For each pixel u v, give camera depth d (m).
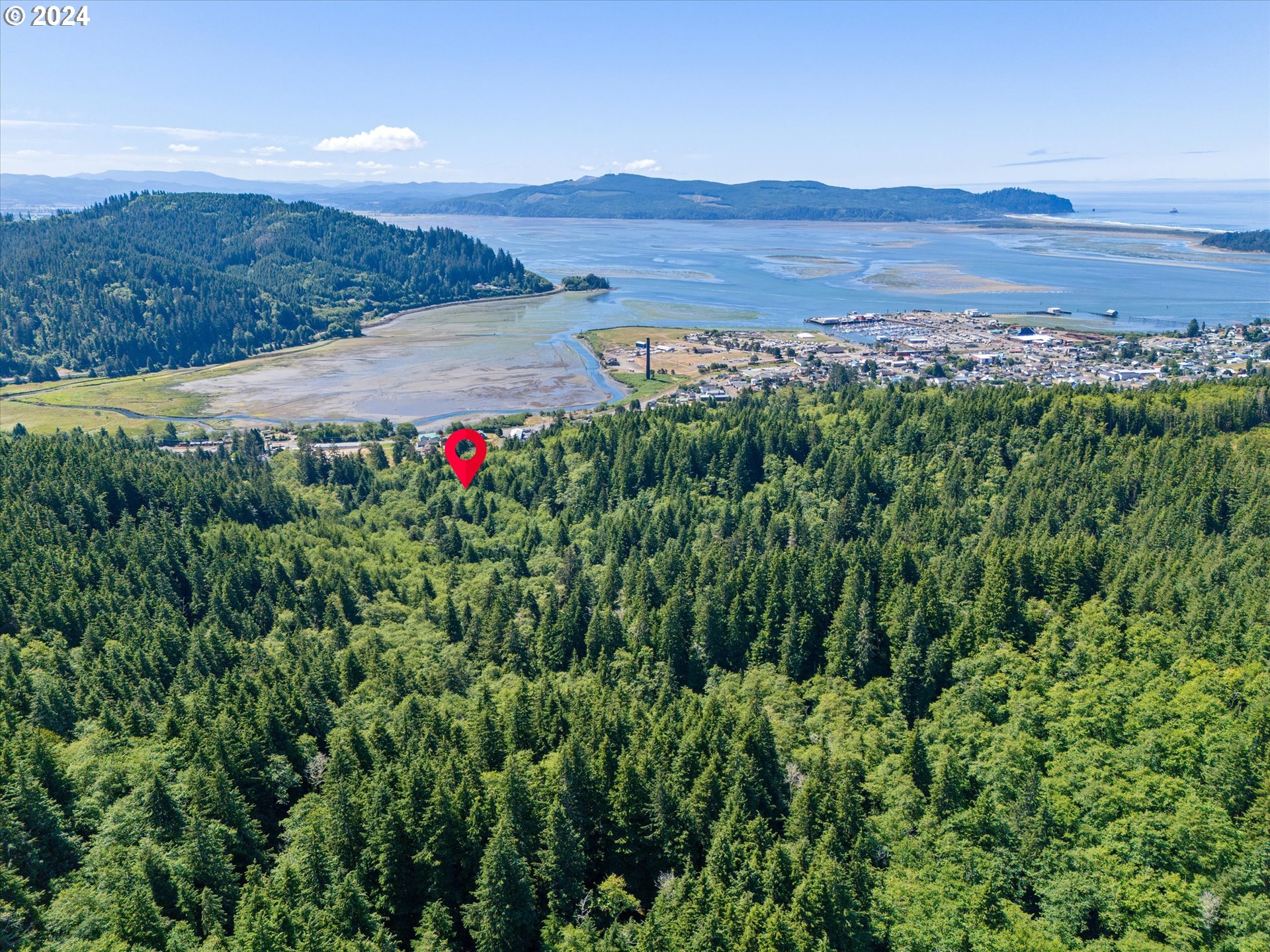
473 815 112.44
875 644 176.00
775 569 196.50
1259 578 190.25
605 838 120.31
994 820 123.50
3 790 109.81
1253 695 140.12
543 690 151.88
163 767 125.00
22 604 195.25
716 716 142.25
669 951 100.12
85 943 91.50
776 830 124.88
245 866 113.12
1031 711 146.12
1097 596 181.62
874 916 109.12
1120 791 124.38
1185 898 109.44
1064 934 109.81
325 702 154.50
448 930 104.12
